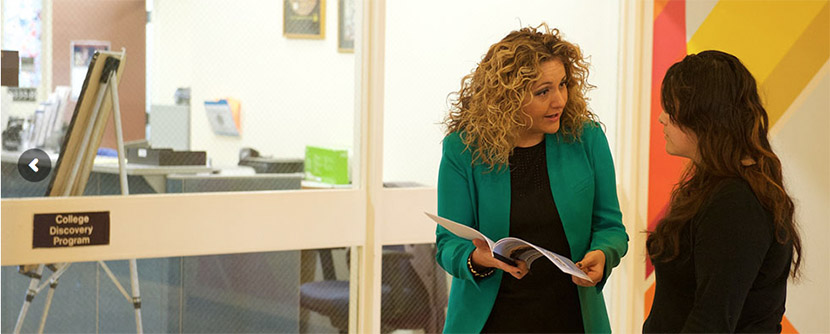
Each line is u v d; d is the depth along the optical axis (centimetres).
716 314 151
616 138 331
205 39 277
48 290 259
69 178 260
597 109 329
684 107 167
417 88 305
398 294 306
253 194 280
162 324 273
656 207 331
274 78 286
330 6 292
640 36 325
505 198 206
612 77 330
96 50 262
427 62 306
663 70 329
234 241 278
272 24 285
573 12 323
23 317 257
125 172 267
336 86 294
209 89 278
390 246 304
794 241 164
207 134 278
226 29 280
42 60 256
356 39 295
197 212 273
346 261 298
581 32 324
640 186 330
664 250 171
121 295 268
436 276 311
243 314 285
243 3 282
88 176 262
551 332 205
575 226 207
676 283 170
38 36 255
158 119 271
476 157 208
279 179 288
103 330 267
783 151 345
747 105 164
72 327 263
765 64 341
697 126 165
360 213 296
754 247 153
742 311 162
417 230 306
